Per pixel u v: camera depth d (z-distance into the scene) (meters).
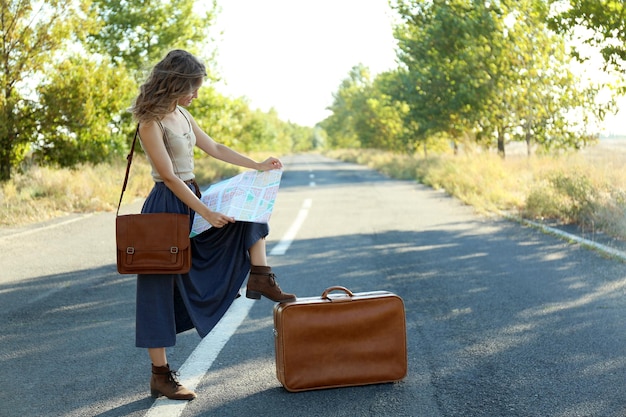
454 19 24.42
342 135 98.75
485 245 9.62
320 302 4.12
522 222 11.86
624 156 16.95
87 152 19.81
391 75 31.39
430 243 9.94
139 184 19.23
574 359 4.57
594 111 22.03
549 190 13.49
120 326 5.81
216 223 3.83
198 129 4.21
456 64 25.44
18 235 11.61
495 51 23.48
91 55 20.05
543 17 12.24
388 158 41.38
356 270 8.00
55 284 7.66
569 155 19.77
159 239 3.79
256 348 5.04
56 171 18.94
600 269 7.71
